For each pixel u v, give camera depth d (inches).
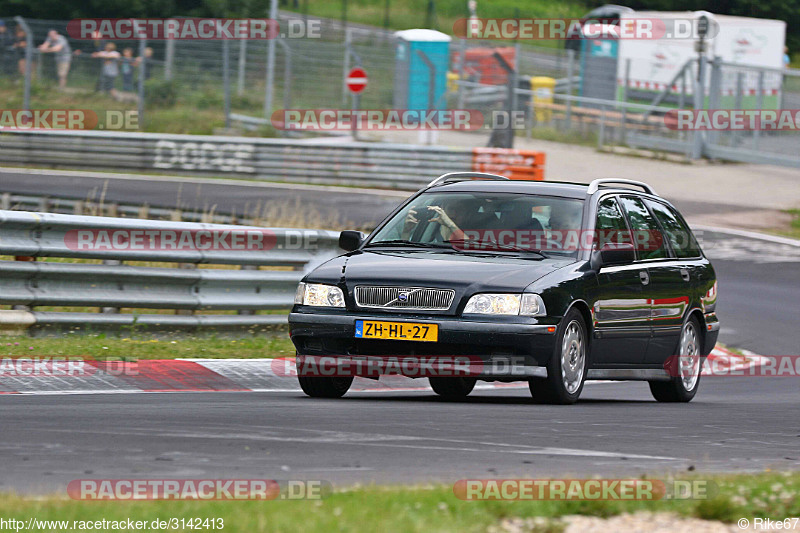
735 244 3083.2
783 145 4234.7
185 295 1610.5
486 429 967.6
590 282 1218.0
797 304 2415.1
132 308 1567.4
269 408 1062.4
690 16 4554.6
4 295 1440.7
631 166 4325.8
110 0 5452.8
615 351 1277.1
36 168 3993.6
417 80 4761.3
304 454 808.3
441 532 558.6
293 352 1550.2
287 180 3892.7
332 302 1182.9
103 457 765.3
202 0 5502.0
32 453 772.0
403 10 6993.1
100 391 1163.9
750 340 2060.8
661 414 1174.3
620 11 5034.5
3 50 4362.7
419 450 844.6
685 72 4495.6
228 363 1408.7
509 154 3715.6
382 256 1233.4
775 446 962.1
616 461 834.2
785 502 665.0
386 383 1433.3
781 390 1594.5
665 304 1365.7
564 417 1080.2
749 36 4736.7
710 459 870.4
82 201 2812.5
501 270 1176.8
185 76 4488.2
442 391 1375.5
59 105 4347.9
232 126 4441.4
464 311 1143.0
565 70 5088.6
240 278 1665.8
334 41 4913.9
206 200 3319.4
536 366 1147.3
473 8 6018.7
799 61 7017.7
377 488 662.5
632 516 630.5
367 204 3420.3
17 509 574.6
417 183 3777.1
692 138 4456.2
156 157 3956.7
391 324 1148.5
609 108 4753.9
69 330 1496.1
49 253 1478.8
